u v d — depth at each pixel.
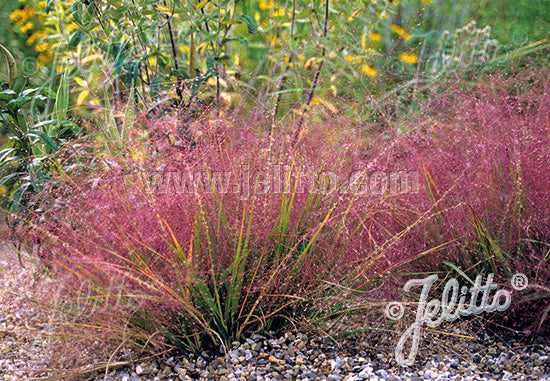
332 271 2.10
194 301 1.98
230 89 3.34
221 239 2.02
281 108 2.95
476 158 2.38
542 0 4.36
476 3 4.54
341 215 2.10
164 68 3.18
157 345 2.00
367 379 1.82
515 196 2.20
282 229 2.04
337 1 3.34
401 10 4.36
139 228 1.97
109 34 2.94
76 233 2.08
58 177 2.37
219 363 1.95
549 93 2.53
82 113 3.11
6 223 2.35
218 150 2.20
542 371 1.86
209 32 3.18
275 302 2.10
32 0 4.18
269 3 3.47
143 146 2.32
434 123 2.57
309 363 1.94
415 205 2.28
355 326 2.16
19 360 2.04
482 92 2.68
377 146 2.49
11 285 2.29
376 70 3.35
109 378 1.91
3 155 2.67
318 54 3.33
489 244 2.21
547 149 2.28
